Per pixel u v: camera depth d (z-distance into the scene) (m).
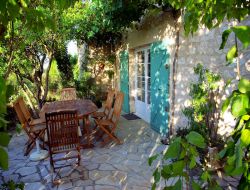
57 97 8.30
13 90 0.86
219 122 3.44
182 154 0.72
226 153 0.78
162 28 5.00
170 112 4.89
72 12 5.30
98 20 5.54
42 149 4.52
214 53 3.52
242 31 0.67
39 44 5.95
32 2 1.12
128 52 7.18
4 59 3.58
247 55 2.92
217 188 0.75
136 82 7.14
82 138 5.04
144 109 6.63
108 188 3.12
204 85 3.40
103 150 4.46
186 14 1.31
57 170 3.68
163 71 5.02
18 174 3.63
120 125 6.13
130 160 3.98
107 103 5.64
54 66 9.08
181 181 0.72
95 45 8.80
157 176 0.79
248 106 0.72
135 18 5.21
